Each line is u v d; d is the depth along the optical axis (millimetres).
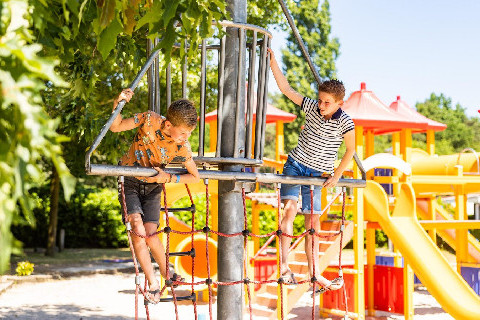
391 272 10648
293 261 9906
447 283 8117
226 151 4707
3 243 1740
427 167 12617
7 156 1798
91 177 25094
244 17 4750
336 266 9984
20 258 18031
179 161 4168
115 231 22344
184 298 3943
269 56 4715
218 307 4840
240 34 4480
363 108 10562
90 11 2973
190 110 3811
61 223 21984
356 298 9289
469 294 7938
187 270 11812
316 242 5164
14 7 1994
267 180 4410
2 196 1780
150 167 3791
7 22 1979
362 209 9297
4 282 13336
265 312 9641
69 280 14711
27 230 21375
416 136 55656
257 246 11867
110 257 19156
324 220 10164
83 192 22438
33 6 2266
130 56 6422
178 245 11148
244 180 4316
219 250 4824
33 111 1748
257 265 11836
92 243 22641
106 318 9812
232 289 4789
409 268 9555
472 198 16703
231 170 4594
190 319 9797
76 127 8156
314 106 4941
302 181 4566
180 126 3799
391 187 11766
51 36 2982
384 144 56031
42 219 21500
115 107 3674
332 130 4852
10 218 1774
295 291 9320
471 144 63562
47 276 14539
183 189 10867
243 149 4742
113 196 22500
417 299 12859
